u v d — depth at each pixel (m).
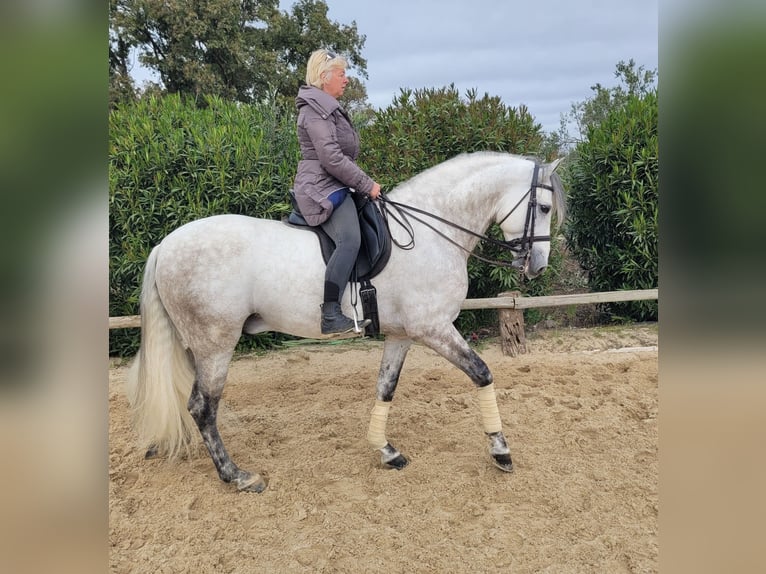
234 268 2.76
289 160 5.68
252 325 3.02
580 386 4.32
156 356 2.88
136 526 2.62
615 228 5.93
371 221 2.86
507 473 3.03
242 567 2.33
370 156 5.59
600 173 5.91
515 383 4.46
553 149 6.51
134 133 5.18
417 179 3.12
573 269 7.55
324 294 2.72
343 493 2.90
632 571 2.23
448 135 5.47
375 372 4.92
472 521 2.63
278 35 17.00
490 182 3.07
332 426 3.73
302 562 2.35
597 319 6.36
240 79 15.67
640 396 4.08
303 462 3.22
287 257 2.79
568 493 2.81
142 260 5.11
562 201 3.06
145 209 5.21
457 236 3.05
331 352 5.51
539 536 2.49
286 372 4.98
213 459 2.94
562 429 3.56
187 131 5.36
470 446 3.38
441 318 2.95
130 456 3.34
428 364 5.09
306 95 2.74
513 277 5.53
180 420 2.96
